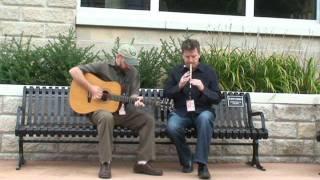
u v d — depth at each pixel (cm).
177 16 891
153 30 866
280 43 892
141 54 808
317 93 803
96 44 852
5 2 809
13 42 792
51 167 693
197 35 873
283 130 768
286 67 827
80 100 664
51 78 771
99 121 645
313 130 773
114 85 669
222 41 877
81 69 666
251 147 761
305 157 772
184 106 686
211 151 755
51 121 711
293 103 769
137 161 669
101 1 876
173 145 750
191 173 680
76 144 738
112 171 677
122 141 721
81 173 662
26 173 656
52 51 777
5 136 732
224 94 743
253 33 885
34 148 733
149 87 798
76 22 839
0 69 768
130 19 855
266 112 763
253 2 910
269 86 786
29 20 814
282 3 924
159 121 725
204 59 802
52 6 819
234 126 730
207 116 661
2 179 625
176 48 814
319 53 902
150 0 885
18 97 732
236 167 728
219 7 907
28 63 770
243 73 798
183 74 692
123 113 668
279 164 755
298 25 914
